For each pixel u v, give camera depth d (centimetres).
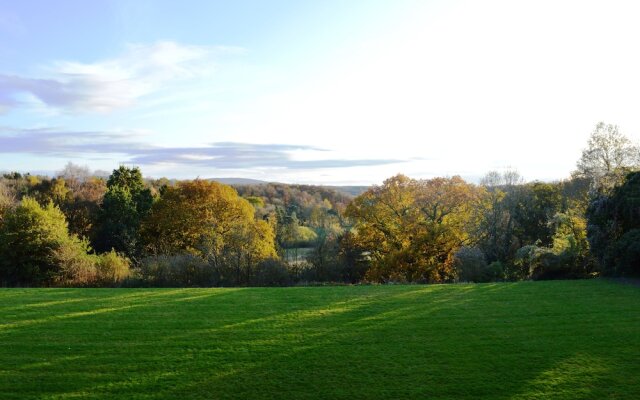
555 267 2406
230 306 1636
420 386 947
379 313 1524
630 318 1410
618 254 2169
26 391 922
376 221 3753
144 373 1017
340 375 1004
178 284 2778
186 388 941
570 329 1312
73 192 5794
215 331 1326
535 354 1119
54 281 2817
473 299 1719
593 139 3441
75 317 1481
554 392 911
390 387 943
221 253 3019
